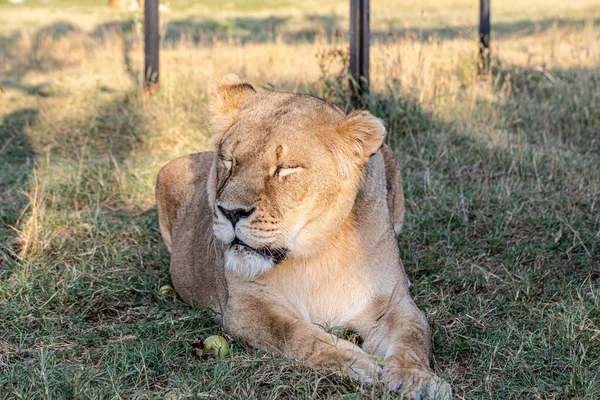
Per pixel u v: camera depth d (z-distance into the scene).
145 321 4.09
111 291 4.42
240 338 3.72
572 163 6.63
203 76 9.95
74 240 5.25
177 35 15.98
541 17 17.91
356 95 7.65
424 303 4.27
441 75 9.13
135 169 6.89
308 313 3.79
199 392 3.19
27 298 4.18
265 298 3.73
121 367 3.44
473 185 6.25
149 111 8.48
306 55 10.93
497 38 14.19
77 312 4.26
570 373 3.39
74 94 10.05
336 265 3.68
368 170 3.84
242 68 10.02
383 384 3.23
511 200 5.80
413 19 17.66
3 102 9.71
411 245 5.24
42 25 17.34
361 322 3.78
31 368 3.35
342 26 17.25
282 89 8.88
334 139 3.49
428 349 3.50
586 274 4.68
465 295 4.40
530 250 5.00
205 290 4.29
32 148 7.80
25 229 5.28
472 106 8.25
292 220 3.40
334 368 3.35
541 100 8.98
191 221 4.61
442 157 6.99
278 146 3.37
